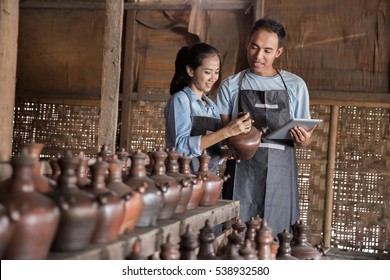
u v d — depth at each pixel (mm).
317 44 7395
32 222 1566
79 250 1816
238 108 4180
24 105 8297
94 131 8109
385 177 7133
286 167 4133
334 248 7234
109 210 1918
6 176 2256
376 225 7137
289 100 4168
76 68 8219
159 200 2363
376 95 7141
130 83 7895
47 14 8297
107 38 5480
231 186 4137
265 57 4098
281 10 7477
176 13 7914
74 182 1866
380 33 7250
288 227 4176
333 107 7234
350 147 7227
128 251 2047
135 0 7918
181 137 3621
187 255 2215
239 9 7672
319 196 7258
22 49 8344
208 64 3713
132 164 2404
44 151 8203
